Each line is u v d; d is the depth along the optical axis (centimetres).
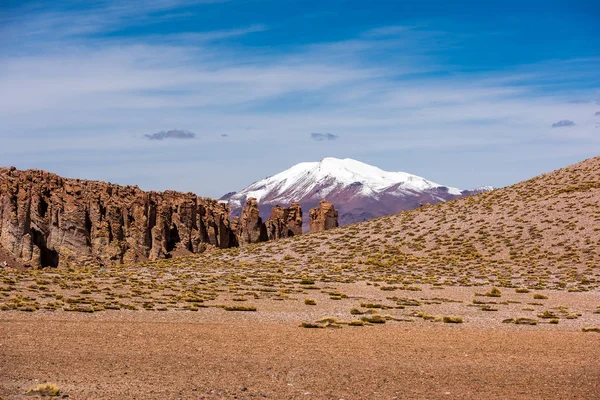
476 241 10612
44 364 2678
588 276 8112
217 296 6228
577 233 10019
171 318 4572
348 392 2300
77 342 3303
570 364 2981
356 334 3891
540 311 5503
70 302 5422
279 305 5575
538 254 9494
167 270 9356
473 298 6456
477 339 3788
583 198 11600
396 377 2589
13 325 3897
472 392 2348
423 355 3161
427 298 6400
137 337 3553
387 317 4750
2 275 7775
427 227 11781
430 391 2348
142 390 2244
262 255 11156
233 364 2797
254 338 3616
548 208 11475
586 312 5469
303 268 9506
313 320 4625
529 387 2452
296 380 2488
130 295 6081
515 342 3684
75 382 2348
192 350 3155
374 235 11800
